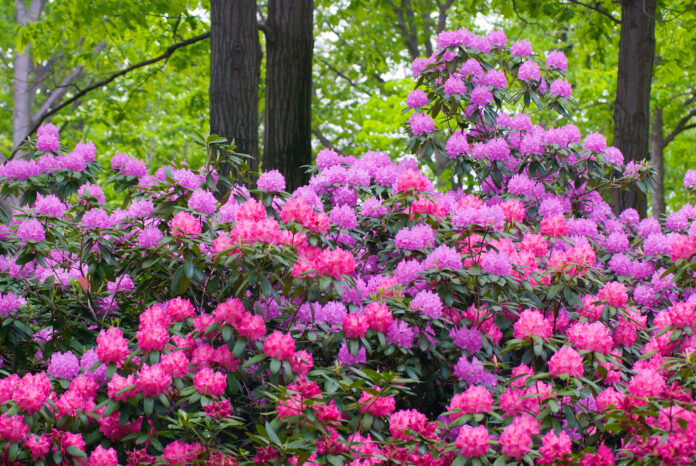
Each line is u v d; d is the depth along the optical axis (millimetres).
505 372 3736
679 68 11734
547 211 4934
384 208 4312
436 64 5551
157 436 3152
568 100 5570
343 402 3225
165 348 3193
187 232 3482
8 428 2820
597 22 9797
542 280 3764
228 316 3201
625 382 3477
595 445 3189
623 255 4730
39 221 3932
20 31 11188
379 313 3320
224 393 3328
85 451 3219
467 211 3842
